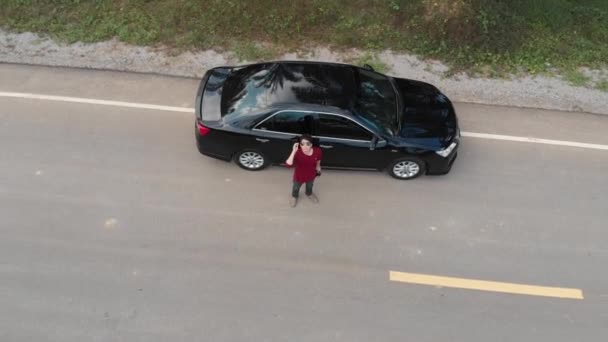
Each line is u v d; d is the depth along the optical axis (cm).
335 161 814
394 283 696
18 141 852
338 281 694
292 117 768
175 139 877
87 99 935
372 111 793
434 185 830
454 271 714
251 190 808
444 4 1062
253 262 709
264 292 676
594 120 951
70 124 887
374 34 1084
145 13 1103
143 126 893
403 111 827
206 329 636
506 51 1054
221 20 1088
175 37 1070
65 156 834
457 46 1056
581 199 818
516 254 739
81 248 715
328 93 784
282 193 807
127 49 1045
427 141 795
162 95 957
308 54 1053
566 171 857
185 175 822
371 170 840
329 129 775
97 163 828
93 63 1013
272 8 1099
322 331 641
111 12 1105
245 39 1077
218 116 794
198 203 781
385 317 659
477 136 908
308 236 746
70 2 1113
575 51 1078
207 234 740
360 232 755
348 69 843
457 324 658
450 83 1006
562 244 755
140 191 792
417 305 675
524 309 679
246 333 635
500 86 1005
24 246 712
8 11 1089
